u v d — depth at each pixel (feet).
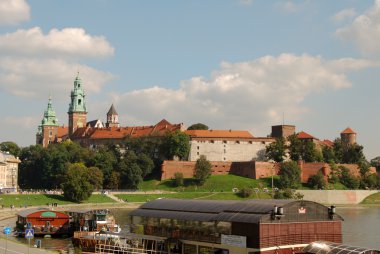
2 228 411.95
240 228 221.25
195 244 245.86
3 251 264.11
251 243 215.51
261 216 213.46
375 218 571.28
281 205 218.79
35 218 372.99
